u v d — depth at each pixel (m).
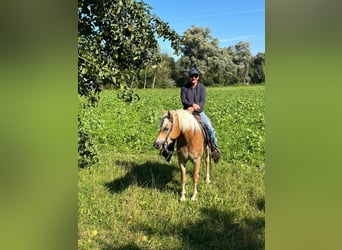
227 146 8.23
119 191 5.39
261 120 11.62
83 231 4.10
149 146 8.45
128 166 6.68
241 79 53.41
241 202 5.03
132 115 13.05
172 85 44.94
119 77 4.52
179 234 4.14
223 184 5.84
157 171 6.47
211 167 6.79
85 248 3.71
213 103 19.72
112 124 10.79
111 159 7.22
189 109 5.52
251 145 8.13
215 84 51.19
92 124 10.16
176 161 7.16
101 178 5.87
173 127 4.93
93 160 5.93
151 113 12.80
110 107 15.26
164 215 4.61
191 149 5.09
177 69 47.16
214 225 4.36
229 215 4.59
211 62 50.34
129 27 4.77
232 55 53.91
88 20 4.59
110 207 4.78
